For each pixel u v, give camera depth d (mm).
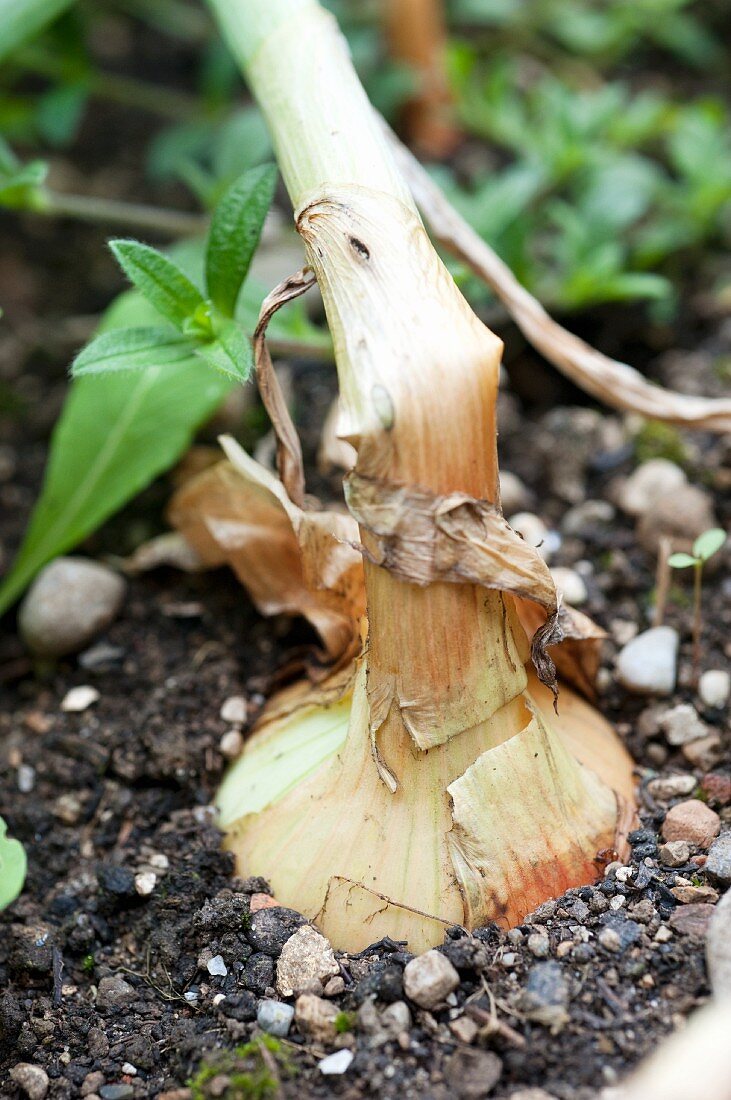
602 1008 325
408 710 330
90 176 566
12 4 436
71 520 419
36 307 509
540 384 463
